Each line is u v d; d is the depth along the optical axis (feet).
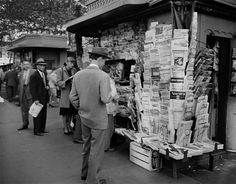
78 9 35.29
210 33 15.75
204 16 15.40
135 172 14.20
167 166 14.74
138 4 15.21
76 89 12.26
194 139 14.67
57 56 51.01
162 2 14.58
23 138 21.03
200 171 14.69
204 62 14.55
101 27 22.50
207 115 14.92
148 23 17.16
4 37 62.34
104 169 14.56
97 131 11.86
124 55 19.53
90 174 12.01
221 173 14.42
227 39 17.13
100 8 19.02
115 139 17.85
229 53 17.10
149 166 14.32
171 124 14.03
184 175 13.99
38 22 55.01
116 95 16.38
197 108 14.29
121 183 12.87
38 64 21.68
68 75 21.24
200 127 14.69
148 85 15.64
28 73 23.85
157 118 15.25
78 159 16.14
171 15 14.10
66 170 14.38
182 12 13.55
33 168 14.62
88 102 11.81
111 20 19.92
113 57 20.94
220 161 16.14
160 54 14.47
